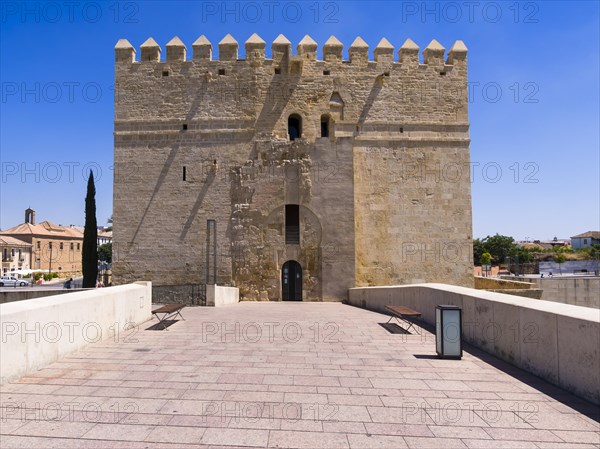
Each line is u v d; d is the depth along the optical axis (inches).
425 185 1083.9
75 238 3388.3
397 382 283.9
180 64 1072.2
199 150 1056.2
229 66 1074.1
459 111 1105.4
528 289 865.5
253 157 1054.4
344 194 1031.0
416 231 1073.5
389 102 1094.4
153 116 1063.0
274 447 190.1
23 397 251.4
